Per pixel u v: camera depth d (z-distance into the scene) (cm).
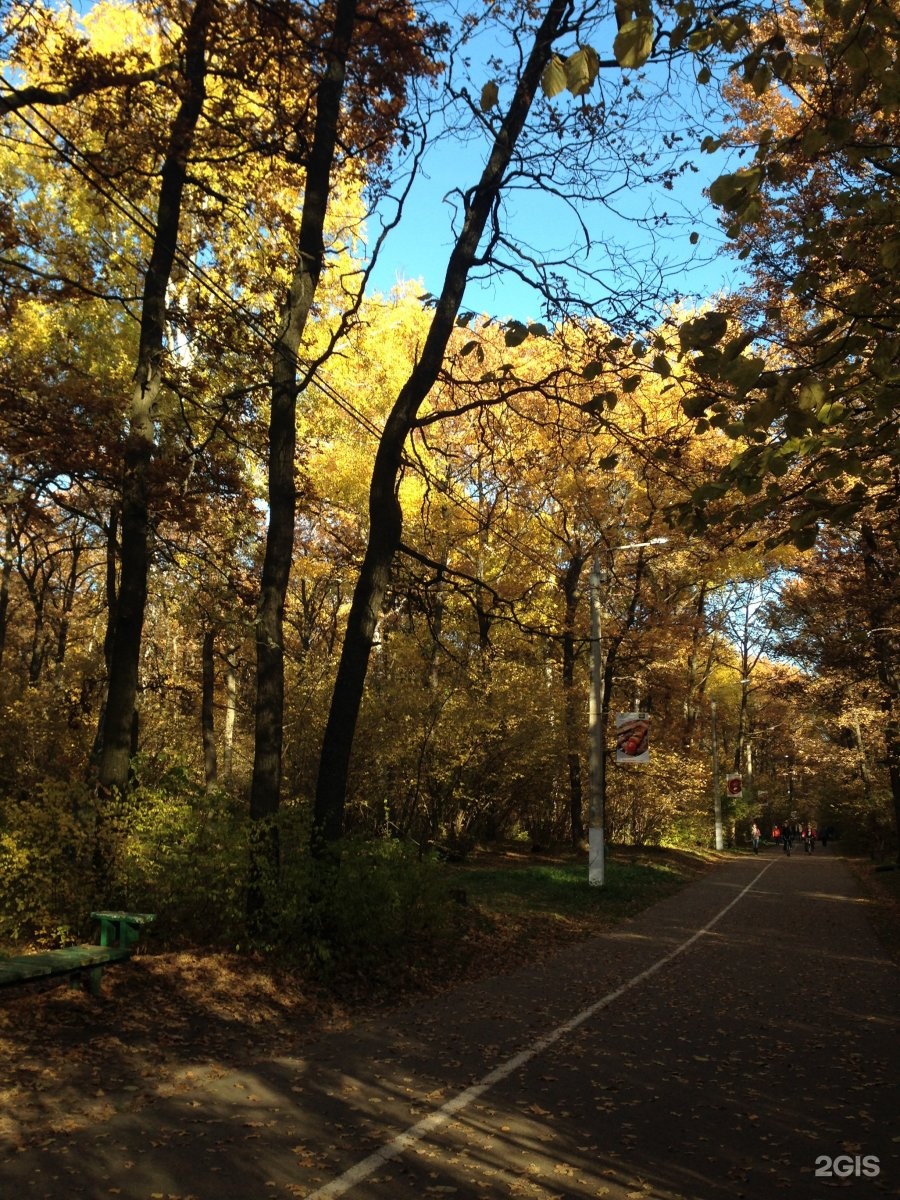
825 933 1625
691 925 1731
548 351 1603
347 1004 898
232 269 1445
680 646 3334
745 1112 592
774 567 2911
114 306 1652
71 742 1573
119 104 1138
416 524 2267
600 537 2553
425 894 1110
